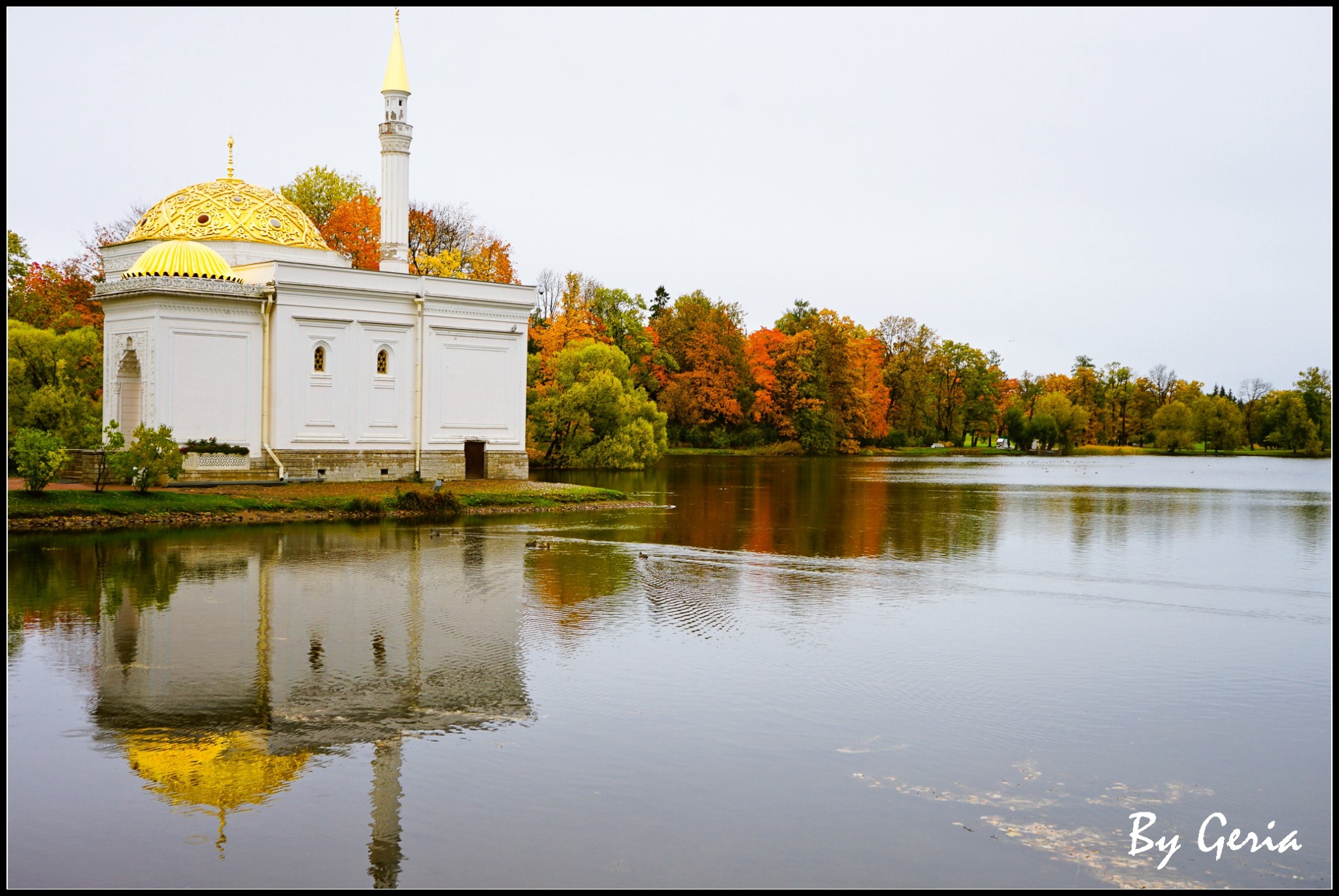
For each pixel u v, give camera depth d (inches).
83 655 768.3
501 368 2028.8
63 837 490.0
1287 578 1172.5
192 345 1683.1
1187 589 1095.0
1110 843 490.0
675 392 4360.2
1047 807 525.7
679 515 1800.0
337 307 1812.3
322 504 1604.3
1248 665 780.6
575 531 1517.0
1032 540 1504.7
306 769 565.0
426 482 1892.2
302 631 847.7
